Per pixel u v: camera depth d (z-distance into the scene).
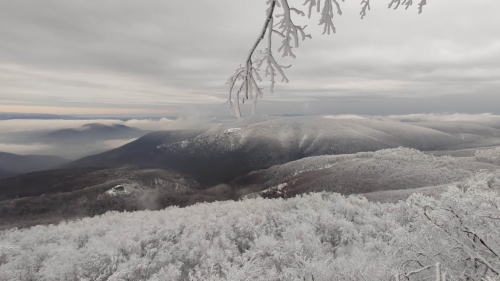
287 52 1.88
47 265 7.48
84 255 8.01
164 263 7.63
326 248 7.76
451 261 2.68
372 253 4.49
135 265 7.32
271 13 1.77
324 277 3.97
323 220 9.70
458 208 2.77
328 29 1.93
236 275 4.53
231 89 2.10
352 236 8.45
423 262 2.80
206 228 9.83
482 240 2.40
